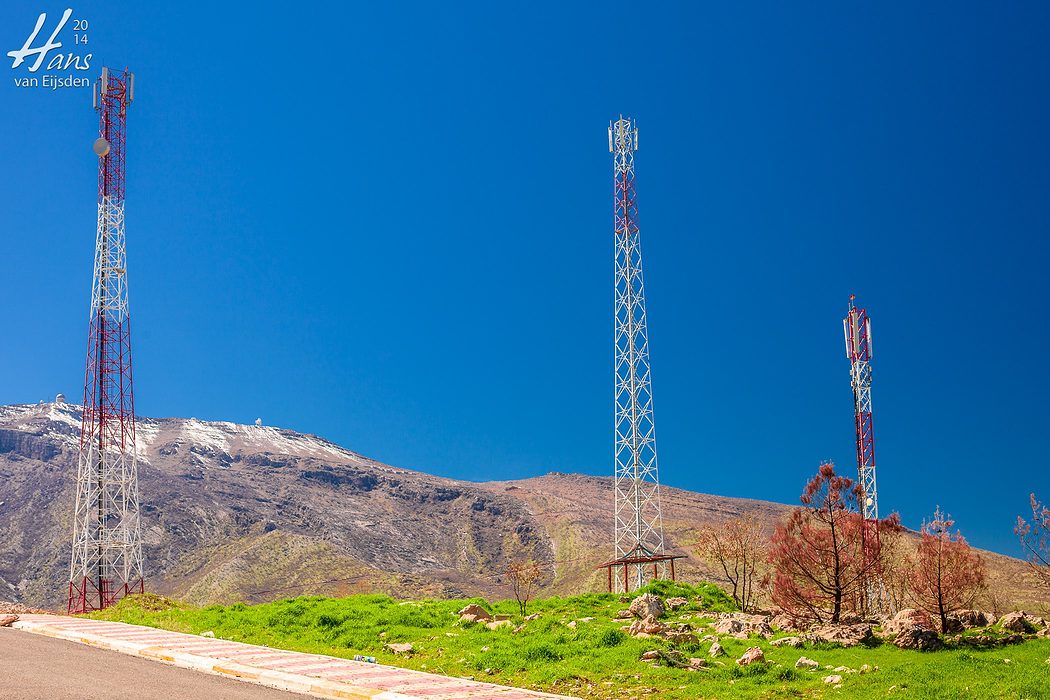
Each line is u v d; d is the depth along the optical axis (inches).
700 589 1828.2
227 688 846.5
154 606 1705.2
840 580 1434.5
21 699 765.3
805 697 875.4
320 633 1273.4
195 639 1194.0
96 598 3142.2
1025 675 876.0
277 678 898.1
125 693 800.3
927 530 1392.7
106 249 3038.9
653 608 1422.2
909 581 1492.4
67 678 870.4
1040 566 1375.5
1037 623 1237.1
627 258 3102.9
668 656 1044.5
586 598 1695.4
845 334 2349.9
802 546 1482.5
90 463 2955.2
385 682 888.9
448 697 815.1
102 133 3048.7
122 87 3088.1
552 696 841.5
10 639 1163.3
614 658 1047.0
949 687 844.6
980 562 1381.6
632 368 3068.4
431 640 1213.7
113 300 3068.4
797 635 1198.9
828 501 1477.6
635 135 3144.7
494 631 1296.8
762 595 1808.6
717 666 1018.7
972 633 1200.8
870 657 1062.4
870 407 2283.5
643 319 3080.7
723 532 2100.1
